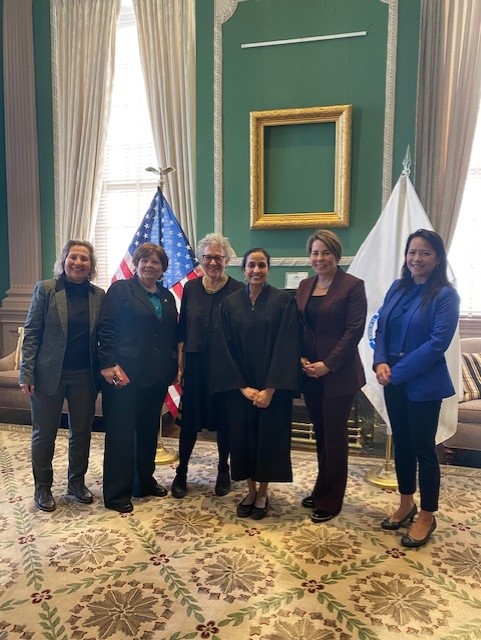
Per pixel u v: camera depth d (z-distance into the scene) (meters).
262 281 2.56
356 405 3.74
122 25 4.86
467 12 3.86
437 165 3.95
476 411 3.29
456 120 3.93
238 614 1.89
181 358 2.91
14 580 2.09
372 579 2.11
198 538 2.43
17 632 1.79
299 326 2.55
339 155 3.98
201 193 4.38
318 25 4.02
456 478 3.17
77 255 2.65
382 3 3.91
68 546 2.35
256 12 4.12
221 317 2.63
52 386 2.65
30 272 5.11
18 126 5.01
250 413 2.60
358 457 3.55
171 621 1.85
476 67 3.88
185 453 2.91
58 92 4.85
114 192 5.03
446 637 1.78
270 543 2.39
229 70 4.21
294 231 4.16
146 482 2.88
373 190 4.01
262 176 4.18
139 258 2.74
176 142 4.52
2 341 5.19
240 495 2.92
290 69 4.09
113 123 4.97
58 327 2.65
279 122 4.09
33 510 2.71
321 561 2.24
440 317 2.25
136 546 2.36
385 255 3.17
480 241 4.24
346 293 2.47
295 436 3.99
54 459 3.44
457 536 2.46
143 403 2.79
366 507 2.77
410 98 3.92
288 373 2.47
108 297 2.72
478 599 1.98
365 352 3.18
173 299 2.90
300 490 3.00
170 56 4.49
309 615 1.89
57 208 5.00
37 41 4.91
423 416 2.30
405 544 2.36
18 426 4.15
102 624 1.83
